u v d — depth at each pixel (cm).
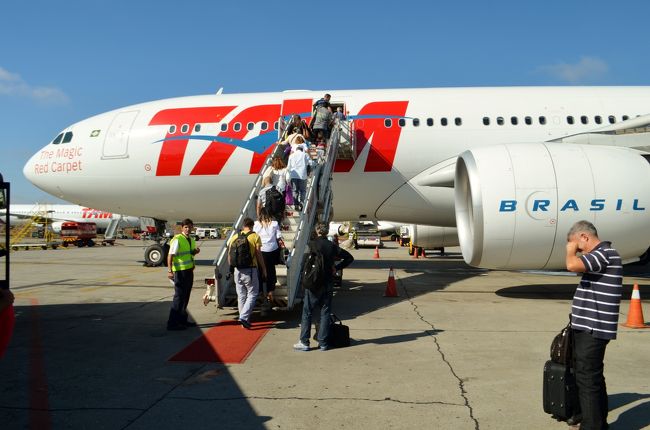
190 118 1167
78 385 428
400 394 401
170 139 1157
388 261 1873
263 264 662
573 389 324
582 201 777
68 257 2214
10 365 488
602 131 943
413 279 1198
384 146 1097
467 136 1088
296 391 410
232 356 521
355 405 377
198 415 359
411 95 1143
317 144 1045
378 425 339
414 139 1094
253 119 1143
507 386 420
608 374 450
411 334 614
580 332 319
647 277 1198
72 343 577
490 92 1141
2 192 559
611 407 372
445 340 582
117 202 1238
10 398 396
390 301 865
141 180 1182
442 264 1698
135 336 613
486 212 792
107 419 352
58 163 1231
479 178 805
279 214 758
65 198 1281
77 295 954
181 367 482
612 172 787
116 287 1073
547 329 640
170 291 1006
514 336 602
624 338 589
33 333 629
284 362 498
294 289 707
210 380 441
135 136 1177
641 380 433
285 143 987
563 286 1062
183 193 1186
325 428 334
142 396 400
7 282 559
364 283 1120
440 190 1122
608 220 777
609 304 311
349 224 3222
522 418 351
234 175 1142
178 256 643
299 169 864
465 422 344
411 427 335
